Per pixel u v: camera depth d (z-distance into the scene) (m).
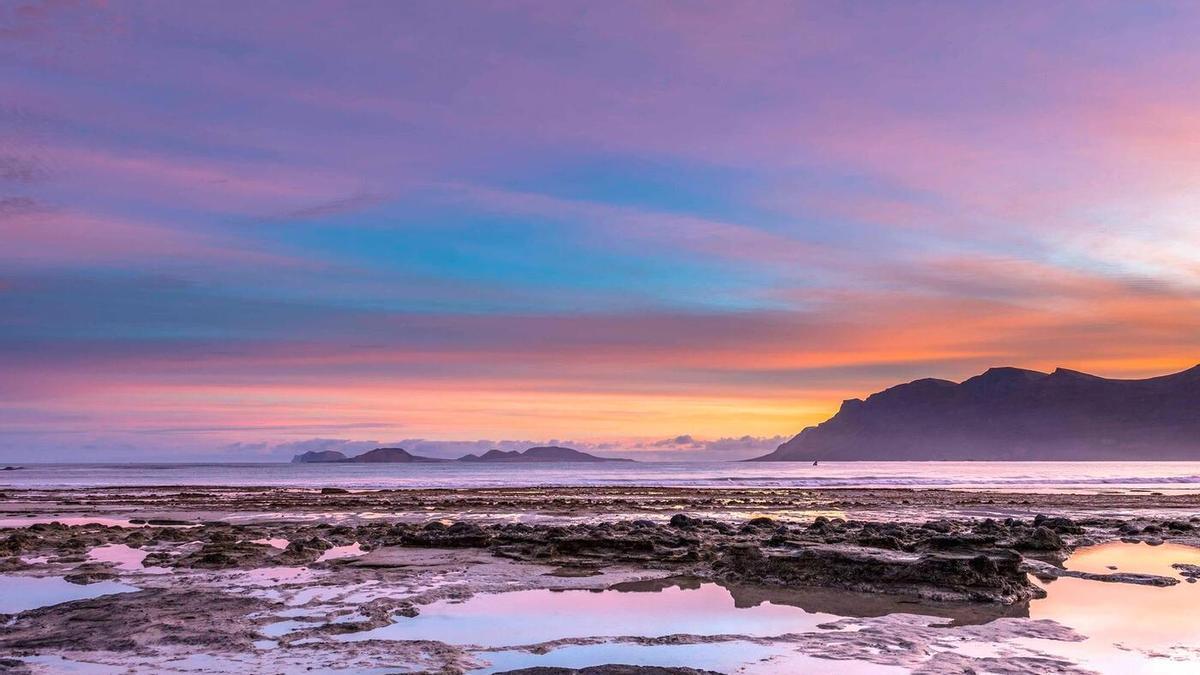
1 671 11.13
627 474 154.25
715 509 43.94
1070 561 22.70
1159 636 13.47
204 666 11.47
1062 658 12.03
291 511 42.75
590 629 14.12
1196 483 95.94
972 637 13.40
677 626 14.41
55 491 71.94
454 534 26.28
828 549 19.52
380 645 12.75
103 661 11.70
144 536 27.92
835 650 12.52
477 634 13.72
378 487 81.75
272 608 15.57
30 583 18.83
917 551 21.38
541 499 53.62
